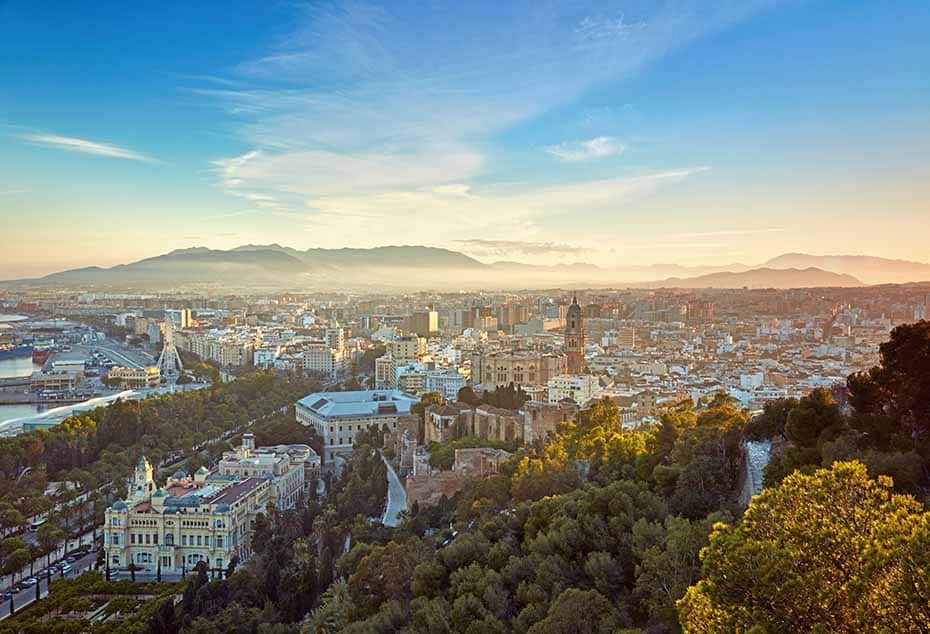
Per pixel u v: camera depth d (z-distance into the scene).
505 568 187.25
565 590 159.88
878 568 91.62
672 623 144.25
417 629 173.38
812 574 96.62
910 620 87.06
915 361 189.62
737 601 101.12
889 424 190.12
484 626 160.00
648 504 198.62
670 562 152.00
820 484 109.25
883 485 113.31
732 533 107.69
